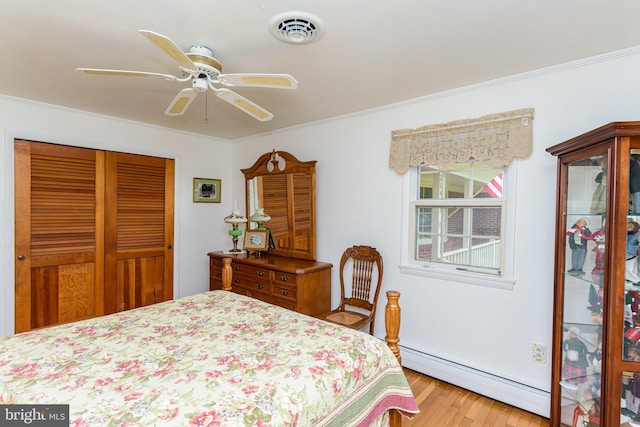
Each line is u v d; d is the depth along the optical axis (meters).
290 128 3.53
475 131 2.30
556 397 1.88
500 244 2.27
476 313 2.35
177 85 2.35
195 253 3.94
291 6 1.41
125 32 1.63
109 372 1.20
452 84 2.30
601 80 1.87
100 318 1.79
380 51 1.81
